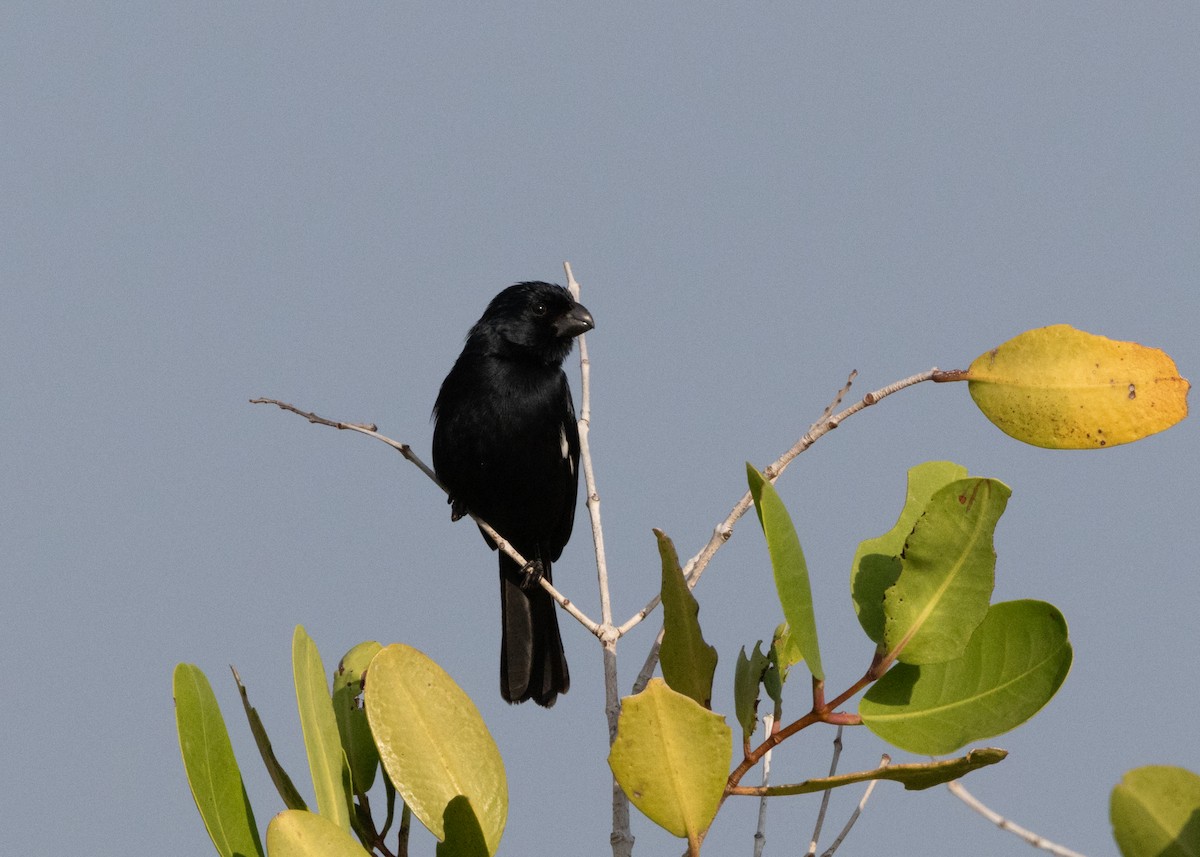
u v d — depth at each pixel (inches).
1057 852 225.1
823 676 229.5
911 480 267.4
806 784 225.1
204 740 233.8
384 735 241.6
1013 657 228.1
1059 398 270.7
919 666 233.3
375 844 260.5
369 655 277.4
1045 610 226.8
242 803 235.6
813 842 269.6
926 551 229.5
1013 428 274.2
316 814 214.8
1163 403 268.4
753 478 219.5
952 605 229.0
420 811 238.2
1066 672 222.5
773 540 218.1
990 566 227.5
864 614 247.9
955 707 228.4
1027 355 274.5
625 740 220.2
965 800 229.6
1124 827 191.6
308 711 236.5
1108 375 269.6
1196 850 188.5
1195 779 189.0
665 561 240.7
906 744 226.1
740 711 237.9
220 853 228.2
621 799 284.8
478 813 240.2
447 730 244.8
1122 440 268.1
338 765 239.8
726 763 219.5
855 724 229.6
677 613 244.5
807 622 222.4
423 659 248.4
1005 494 225.5
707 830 221.8
